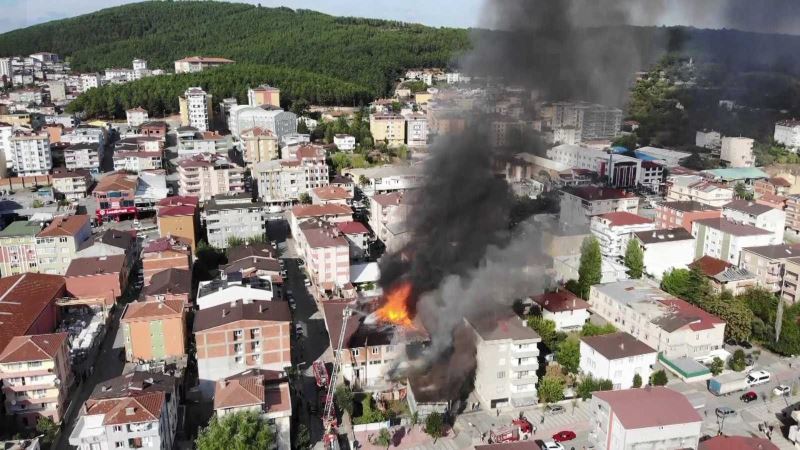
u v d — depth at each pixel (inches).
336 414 2696.9
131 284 4069.9
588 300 3698.3
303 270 4311.0
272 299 3211.1
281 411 2412.6
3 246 4119.1
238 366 2874.0
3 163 6717.5
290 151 6643.7
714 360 3031.5
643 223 4330.7
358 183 6176.2
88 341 3250.5
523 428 2608.3
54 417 2635.3
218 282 3422.7
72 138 7347.4
